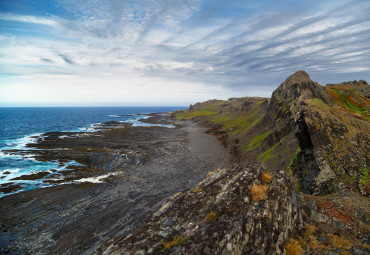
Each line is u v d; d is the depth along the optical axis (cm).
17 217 2392
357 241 920
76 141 6544
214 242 612
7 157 4747
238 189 835
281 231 750
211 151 5675
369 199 1344
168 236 726
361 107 3275
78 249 1911
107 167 4191
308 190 1858
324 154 1941
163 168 4197
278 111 4981
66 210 2548
